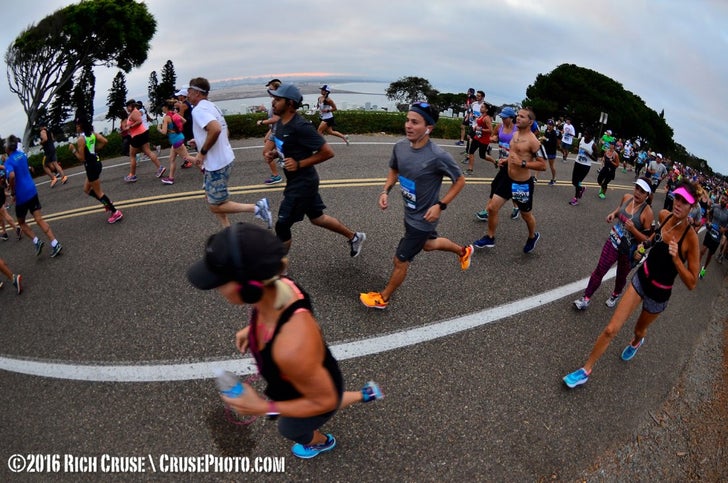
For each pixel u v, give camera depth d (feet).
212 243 4.83
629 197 14.20
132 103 27.58
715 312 18.58
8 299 15.57
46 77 86.38
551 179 34.12
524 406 11.13
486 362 12.49
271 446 9.66
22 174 17.29
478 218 22.81
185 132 32.94
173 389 11.11
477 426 10.44
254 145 37.19
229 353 12.34
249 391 5.71
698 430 11.46
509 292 16.20
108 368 11.87
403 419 10.47
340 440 9.85
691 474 10.27
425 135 11.76
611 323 11.29
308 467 9.27
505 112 23.30
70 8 83.30
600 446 10.39
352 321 13.71
